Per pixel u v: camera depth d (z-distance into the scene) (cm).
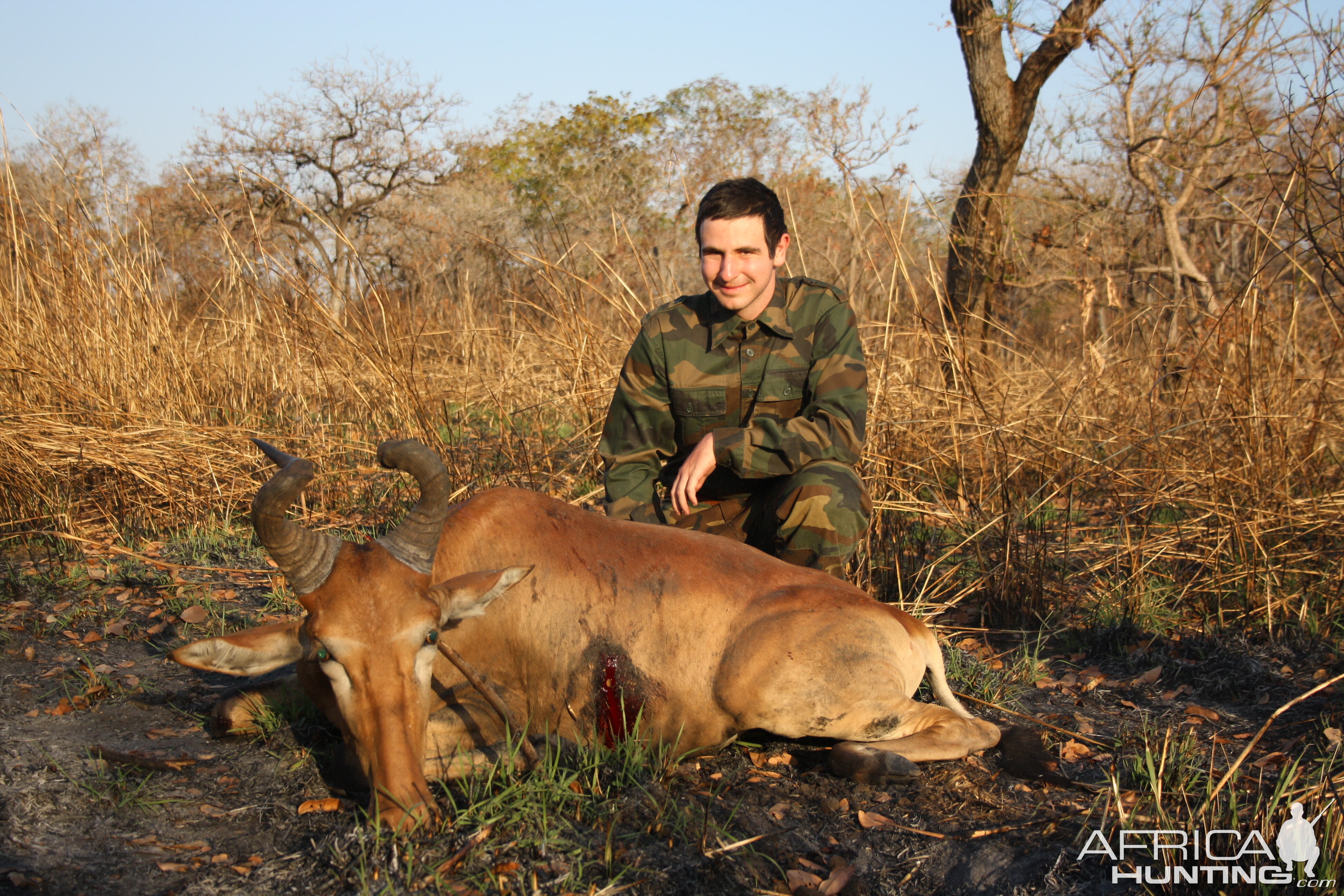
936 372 645
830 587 325
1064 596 496
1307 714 372
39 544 522
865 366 392
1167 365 672
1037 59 936
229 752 319
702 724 318
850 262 648
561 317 665
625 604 319
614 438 412
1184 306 698
